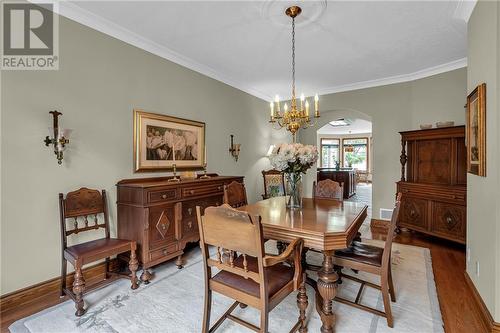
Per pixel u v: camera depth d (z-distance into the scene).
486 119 1.77
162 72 3.07
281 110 5.38
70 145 2.23
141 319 1.78
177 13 2.30
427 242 3.44
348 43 2.91
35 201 2.03
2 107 1.87
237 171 4.41
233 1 2.12
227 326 1.70
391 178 4.21
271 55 3.24
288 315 1.83
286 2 2.12
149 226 2.37
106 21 2.42
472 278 2.09
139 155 2.79
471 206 2.12
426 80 3.84
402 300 2.01
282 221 1.82
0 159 1.86
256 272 1.46
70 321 1.75
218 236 1.43
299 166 2.24
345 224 1.73
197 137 3.56
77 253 1.94
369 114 4.41
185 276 2.47
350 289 2.21
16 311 1.88
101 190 2.45
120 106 2.62
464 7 2.15
